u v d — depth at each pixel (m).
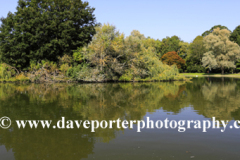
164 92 17.27
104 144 5.75
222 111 9.82
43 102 12.27
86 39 34.25
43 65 29.39
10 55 31.72
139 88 20.56
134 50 30.31
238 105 11.32
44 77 29.55
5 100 13.05
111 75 29.41
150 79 31.50
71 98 13.87
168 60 67.38
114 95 15.32
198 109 10.25
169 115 9.03
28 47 32.44
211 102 12.29
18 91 18.00
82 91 17.91
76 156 5.05
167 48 77.69
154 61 32.25
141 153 5.17
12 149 5.52
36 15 31.31
